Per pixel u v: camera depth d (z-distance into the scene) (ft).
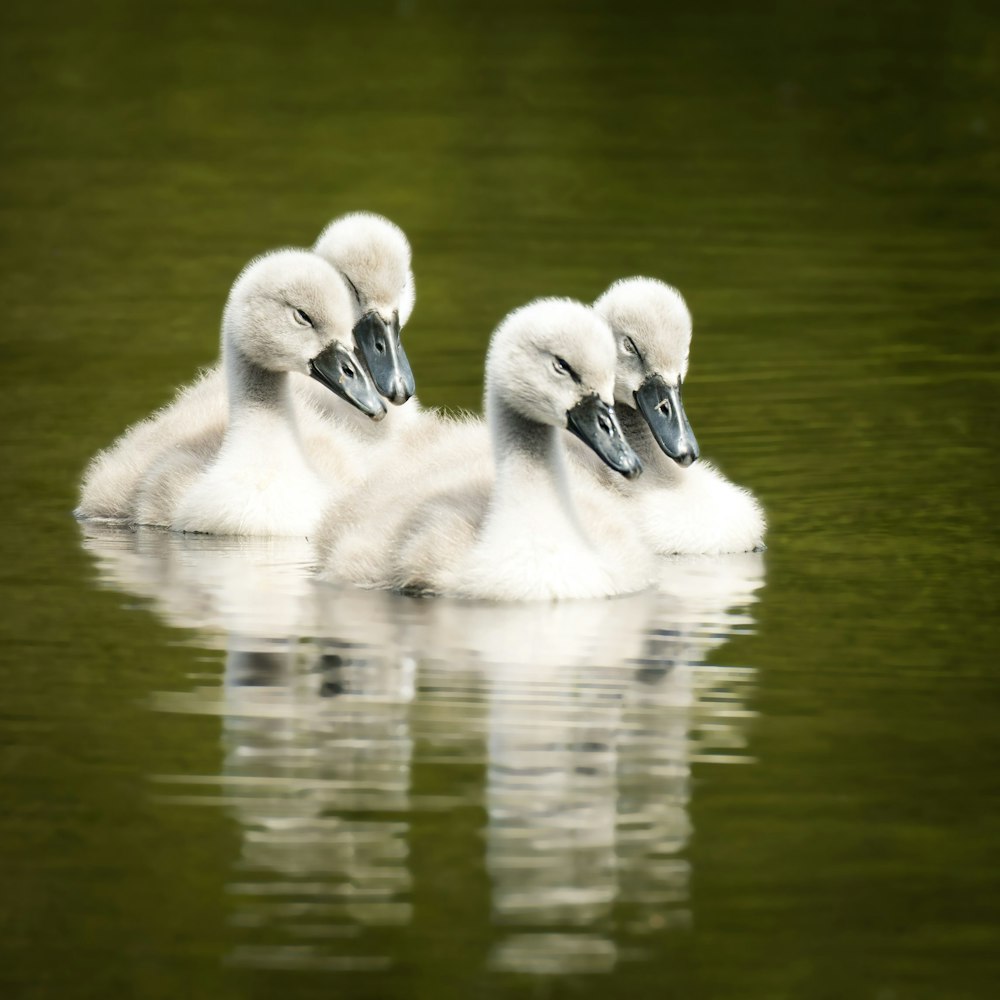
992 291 84.07
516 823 35.50
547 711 40.78
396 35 143.23
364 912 32.60
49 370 72.84
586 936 31.91
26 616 47.50
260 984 30.76
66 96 124.98
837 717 40.40
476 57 135.95
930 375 71.31
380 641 45.37
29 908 32.86
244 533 56.18
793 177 106.11
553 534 49.01
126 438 61.67
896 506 56.59
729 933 32.07
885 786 37.04
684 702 41.29
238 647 45.03
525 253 90.94
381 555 50.21
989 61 135.03
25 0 155.84
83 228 96.12
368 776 37.50
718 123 118.01
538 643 45.21
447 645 45.06
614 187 103.86
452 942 31.73
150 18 149.69
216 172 107.34
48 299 83.61
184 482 57.36
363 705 41.19
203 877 33.65
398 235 62.80
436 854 34.35
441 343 76.18
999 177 106.22
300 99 124.06
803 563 51.80
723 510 53.83
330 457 59.11
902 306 81.56
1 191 103.24
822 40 141.18
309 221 97.35
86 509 57.82
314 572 51.98
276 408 57.57
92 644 45.32
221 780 37.37
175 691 42.06
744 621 46.91
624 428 55.93
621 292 55.31
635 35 142.82
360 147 112.37
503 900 32.91
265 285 56.90
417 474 53.98
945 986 30.71
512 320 49.47
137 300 83.61
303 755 38.50
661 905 32.81
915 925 32.24
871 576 50.47
